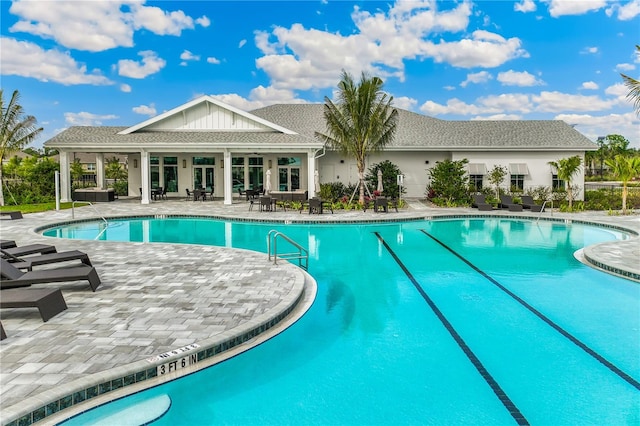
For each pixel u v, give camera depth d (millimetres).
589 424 4781
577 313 8398
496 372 6004
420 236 17578
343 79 26047
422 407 5113
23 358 5668
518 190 31047
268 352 6512
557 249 14961
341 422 4820
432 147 31062
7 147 28859
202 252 12891
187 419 4840
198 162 34594
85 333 6523
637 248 13688
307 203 26516
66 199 28812
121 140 27766
